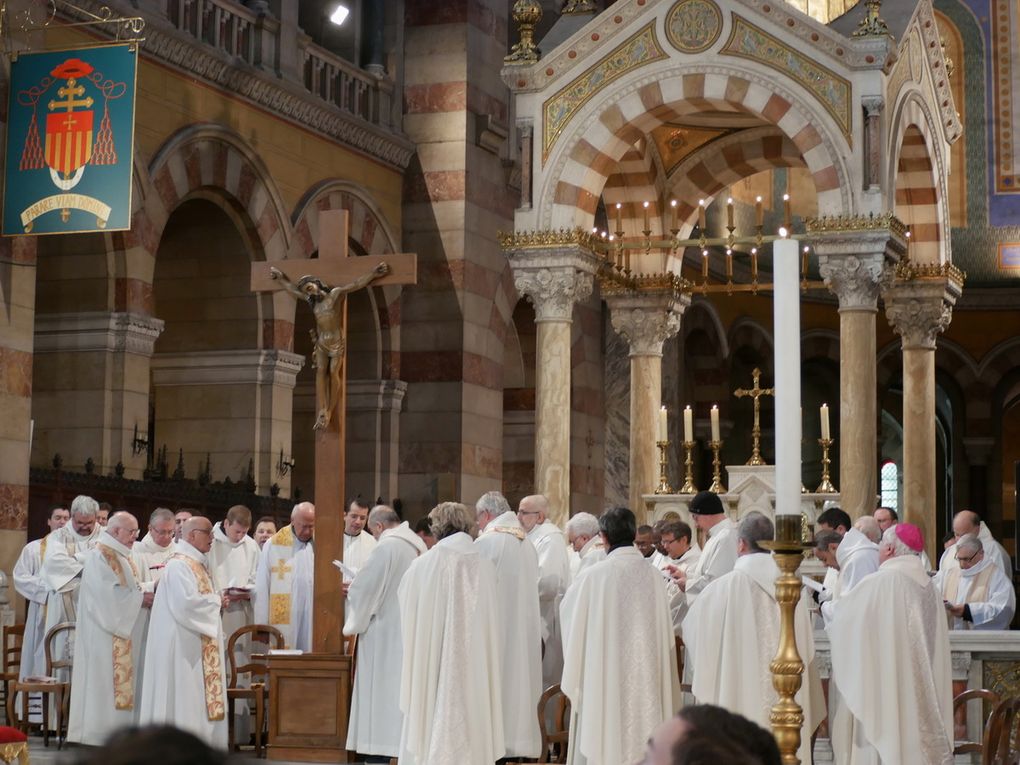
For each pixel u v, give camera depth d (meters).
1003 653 10.74
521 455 26.39
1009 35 27.02
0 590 14.70
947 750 9.01
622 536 9.76
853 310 16.16
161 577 11.29
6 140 14.78
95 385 17.28
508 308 24.52
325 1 23.12
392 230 22.98
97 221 14.38
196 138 18.34
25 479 15.20
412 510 22.94
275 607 12.92
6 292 14.95
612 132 17.33
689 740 2.88
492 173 24.09
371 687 10.81
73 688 11.55
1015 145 27.09
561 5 26.53
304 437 23.39
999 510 28.66
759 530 9.39
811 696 9.41
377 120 22.78
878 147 16.11
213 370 19.83
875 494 16.11
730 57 16.73
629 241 19.12
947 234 18.61
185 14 18.50
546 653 11.97
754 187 28.44
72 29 16.55
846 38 16.20
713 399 28.22
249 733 12.66
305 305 23.28
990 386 28.61
